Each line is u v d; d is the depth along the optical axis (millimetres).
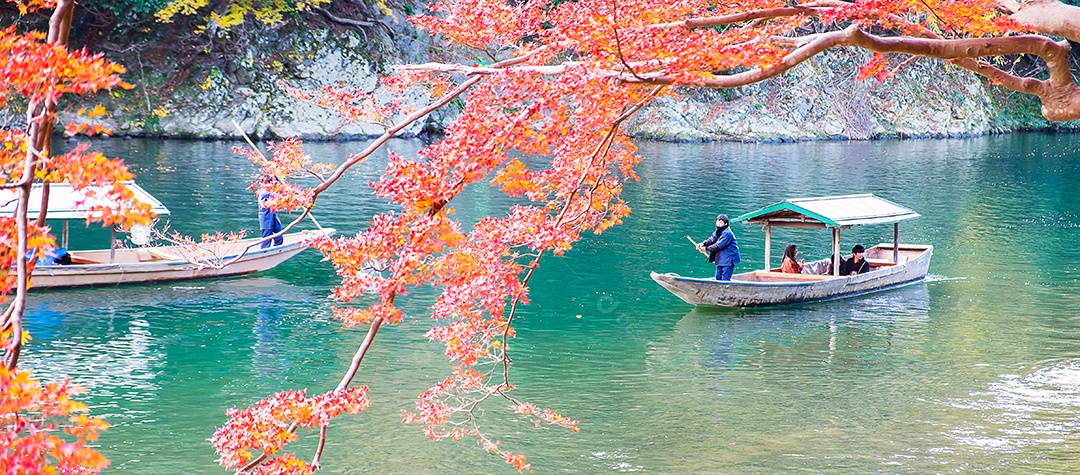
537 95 7879
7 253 4934
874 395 16766
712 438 14703
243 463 7562
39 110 5094
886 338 20531
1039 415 15789
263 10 58312
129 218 4770
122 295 22906
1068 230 35062
